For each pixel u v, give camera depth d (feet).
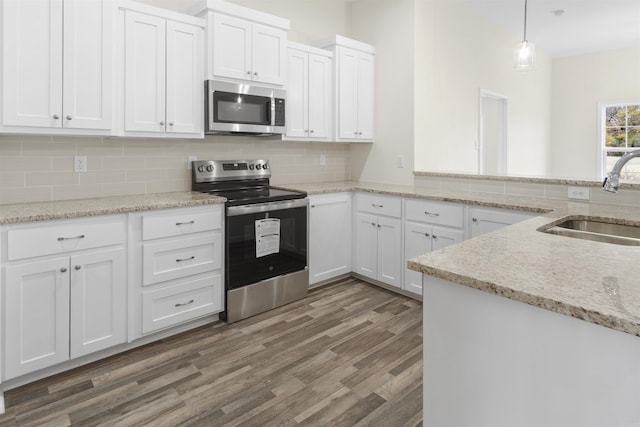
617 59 19.79
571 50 20.21
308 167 12.97
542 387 3.16
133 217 7.57
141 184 9.48
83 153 8.63
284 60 10.50
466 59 14.30
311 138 11.64
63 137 8.36
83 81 7.48
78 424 5.67
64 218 6.72
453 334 3.72
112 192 9.07
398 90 12.39
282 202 9.86
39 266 6.53
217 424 5.70
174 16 8.65
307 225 10.55
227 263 8.95
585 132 20.89
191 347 7.93
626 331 2.54
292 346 7.98
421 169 12.42
